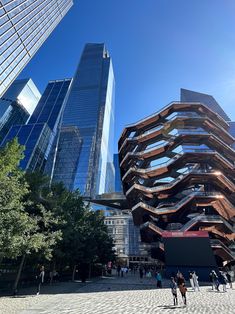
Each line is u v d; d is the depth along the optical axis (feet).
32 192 78.38
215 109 534.37
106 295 66.90
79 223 120.88
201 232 129.49
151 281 117.70
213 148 225.35
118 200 286.66
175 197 206.08
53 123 599.16
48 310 44.65
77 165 494.59
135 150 247.91
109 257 182.09
